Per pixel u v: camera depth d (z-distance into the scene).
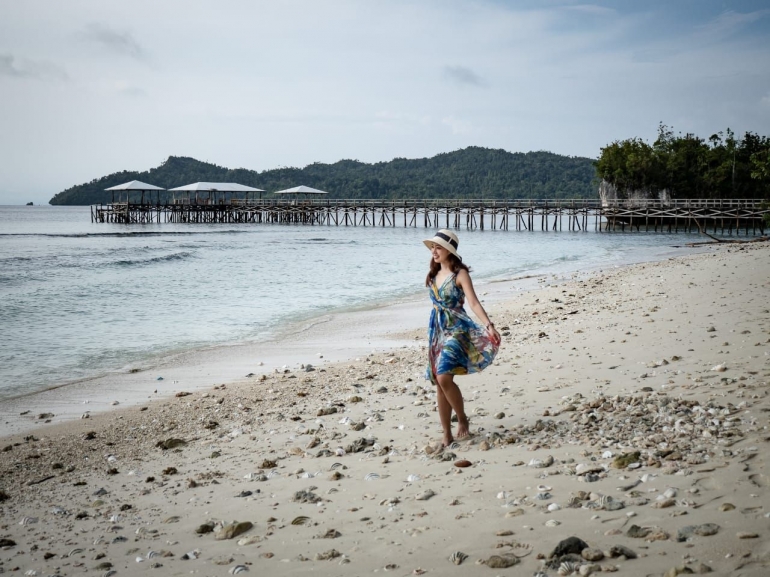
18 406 9.76
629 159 89.50
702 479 4.14
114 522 4.95
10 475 6.67
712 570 2.95
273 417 8.16
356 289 24.75
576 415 6.30
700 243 47.03
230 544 4.19
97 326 16.95
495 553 3.52
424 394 8.48
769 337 9.24
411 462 5.53
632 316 13.27
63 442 7.84
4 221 123.06
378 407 7.98
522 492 4.41
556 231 77.25
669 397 6.59
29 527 5.02
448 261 5.68
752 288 16.08
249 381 10.85
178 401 9.69
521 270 31.72
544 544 3.54
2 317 18.25
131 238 66.88
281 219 107.38
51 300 21.55
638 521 3.63
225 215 110.88
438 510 4.30
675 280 20.30
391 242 60.19
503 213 82.12
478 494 4.50
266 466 5.99
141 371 12.04
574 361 9.31
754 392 6.37
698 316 12.12
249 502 5.01
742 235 61.94
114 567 4.03
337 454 6.12
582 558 3.26
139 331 16.22
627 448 5.08
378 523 4.22
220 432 7.76
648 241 56.31
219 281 27.44
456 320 5.73
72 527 4.93
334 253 45.44
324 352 13.23
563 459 5.04
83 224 106.69
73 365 12.62
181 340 15.04
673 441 5.07
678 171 91.88
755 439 4.80
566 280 25.75
